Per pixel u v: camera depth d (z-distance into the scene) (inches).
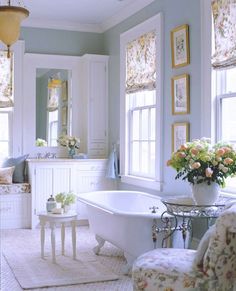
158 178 198.5
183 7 180.2
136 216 148.7
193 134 173.5
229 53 151.5
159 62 197.6
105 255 181.8
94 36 270.8
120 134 241.1
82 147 267.7
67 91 266.2
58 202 177.5
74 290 140.1
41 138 260.4
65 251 187.8
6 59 249.9
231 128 156.8
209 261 101.0
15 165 245.4
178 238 154.9
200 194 134.7
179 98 181.5
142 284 109.0
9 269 162.4
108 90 263.7
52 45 263.4
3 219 234.8
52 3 226.1
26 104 256.8
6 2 219.5
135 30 221.5
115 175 243.6
